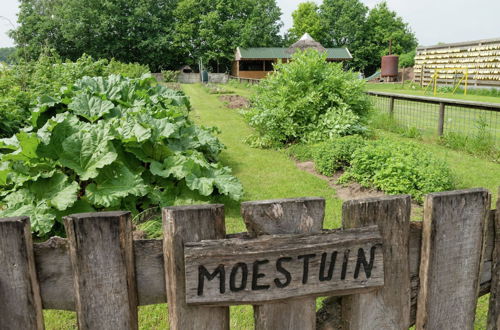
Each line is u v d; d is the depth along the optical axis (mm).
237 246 1681
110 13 51312
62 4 53688
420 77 29625
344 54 48594
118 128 5367
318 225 1755
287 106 9297
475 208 1975
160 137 5516
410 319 2035
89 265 1657
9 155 4492
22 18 52938
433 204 1889
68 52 53094
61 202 4125
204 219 1684
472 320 2098
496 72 22094
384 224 1834
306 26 61469
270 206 1706
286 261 1719
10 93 9352
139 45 51531
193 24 53750
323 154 6992
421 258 1963
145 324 2998
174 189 5250
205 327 1753
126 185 4605
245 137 10219
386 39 60219
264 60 50031
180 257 1692
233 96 21422
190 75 51219
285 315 1783
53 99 7031
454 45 25469
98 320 1701
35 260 1687
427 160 5773
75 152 4488
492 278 2143
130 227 1694
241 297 1704
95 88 8141
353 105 9727
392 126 10641
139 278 1741
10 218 1632
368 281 1809
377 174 5672
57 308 1739
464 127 10398
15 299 1666
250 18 57219
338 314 1967
